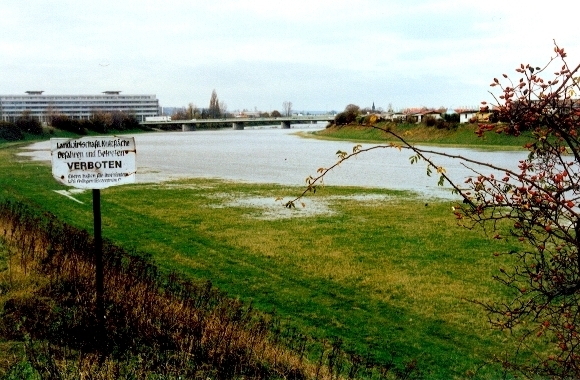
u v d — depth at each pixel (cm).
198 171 4994
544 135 483
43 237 1460
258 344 961
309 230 2303
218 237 2172
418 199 3138
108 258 1322
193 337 873
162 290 1277
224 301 1295
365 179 4191
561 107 469
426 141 8144
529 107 464
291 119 17488
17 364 700
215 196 3325
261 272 1692
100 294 853
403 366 1059
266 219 2561
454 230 2261
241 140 12312
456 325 1276
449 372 1038
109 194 3378
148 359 778
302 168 5228
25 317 879
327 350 1102
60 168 822
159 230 2305
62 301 966
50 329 846
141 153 7681
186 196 3325
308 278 1636
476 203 530
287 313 1345
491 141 7250
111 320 879
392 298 1464
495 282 1572
